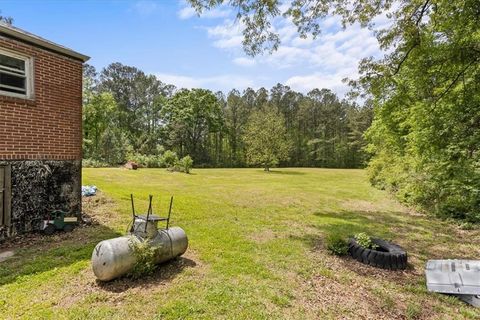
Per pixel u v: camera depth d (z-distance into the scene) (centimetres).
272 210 1136
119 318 346
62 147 742
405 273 549
